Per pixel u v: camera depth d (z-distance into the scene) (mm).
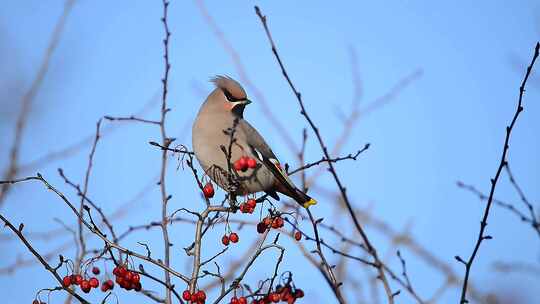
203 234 9938
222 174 12930
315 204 12414
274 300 9508
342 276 10547
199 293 9477
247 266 9539
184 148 10648
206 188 10367
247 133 13188
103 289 9961
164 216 11328
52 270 9508
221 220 10391
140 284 9656
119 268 9578
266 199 10695
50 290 9430
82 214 11617
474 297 10922
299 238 10109
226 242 10305
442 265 11211
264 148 13180
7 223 9422
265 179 12977
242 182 12789
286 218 10258
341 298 9352
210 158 13172
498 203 10617
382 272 9742
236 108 13500
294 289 9742
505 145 9758
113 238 11672
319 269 9516
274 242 9703
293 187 12633
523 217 10297
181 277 9562
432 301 10688
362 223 11844
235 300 9555
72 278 9688
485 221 9594
